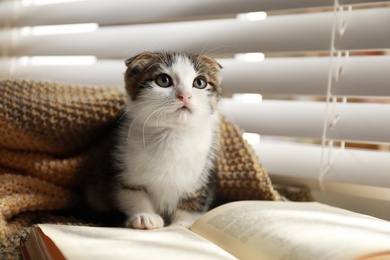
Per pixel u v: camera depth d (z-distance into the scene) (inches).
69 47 53.0
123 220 39.3
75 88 43.2
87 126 41.2
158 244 25.4
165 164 39.6
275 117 44.6
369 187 39.9
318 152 43.9
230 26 45.7
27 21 55.3
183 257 23.2
